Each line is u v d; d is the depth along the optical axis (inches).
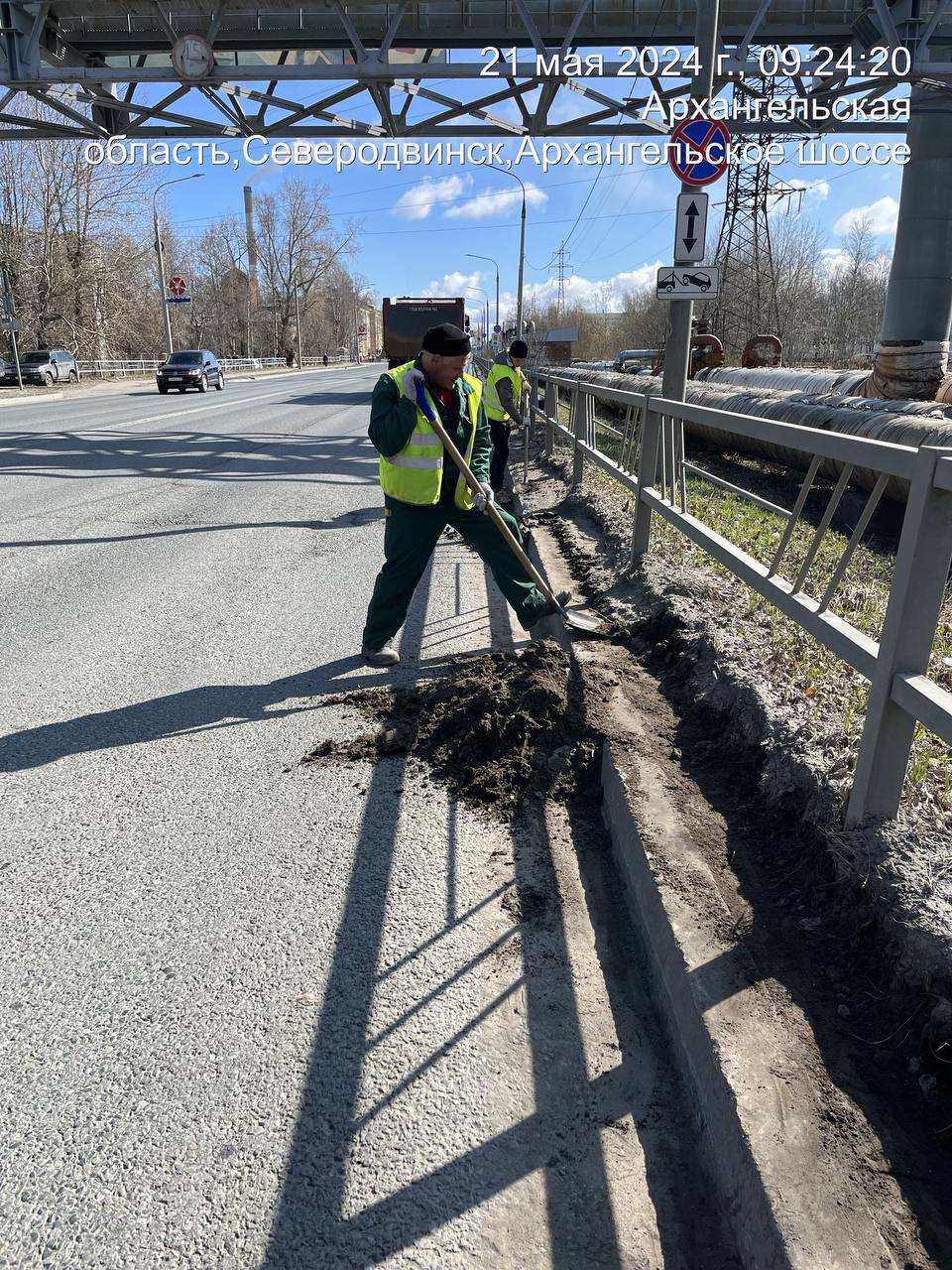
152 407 940.0
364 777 131.6
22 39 470.0
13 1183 68.4
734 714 130.4
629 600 195.5
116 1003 86.7
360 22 490.6
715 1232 67.1
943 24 438.6
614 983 92.8
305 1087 77.5
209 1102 75.8
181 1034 83.1
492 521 169.5
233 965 92.2
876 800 92.7
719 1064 72.2
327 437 627.8
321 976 91.0
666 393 308.7
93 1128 73.1
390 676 169.2
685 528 178.2
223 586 230.7
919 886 83.0
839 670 140.1
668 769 122.7
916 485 83.7
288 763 135.5
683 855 101.1
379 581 166.4
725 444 477.4
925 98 430.3
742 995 79.7
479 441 165.3
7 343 1663.4
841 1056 73.3
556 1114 76.5
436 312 998.4
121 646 184.4
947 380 437.1
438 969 92.7
